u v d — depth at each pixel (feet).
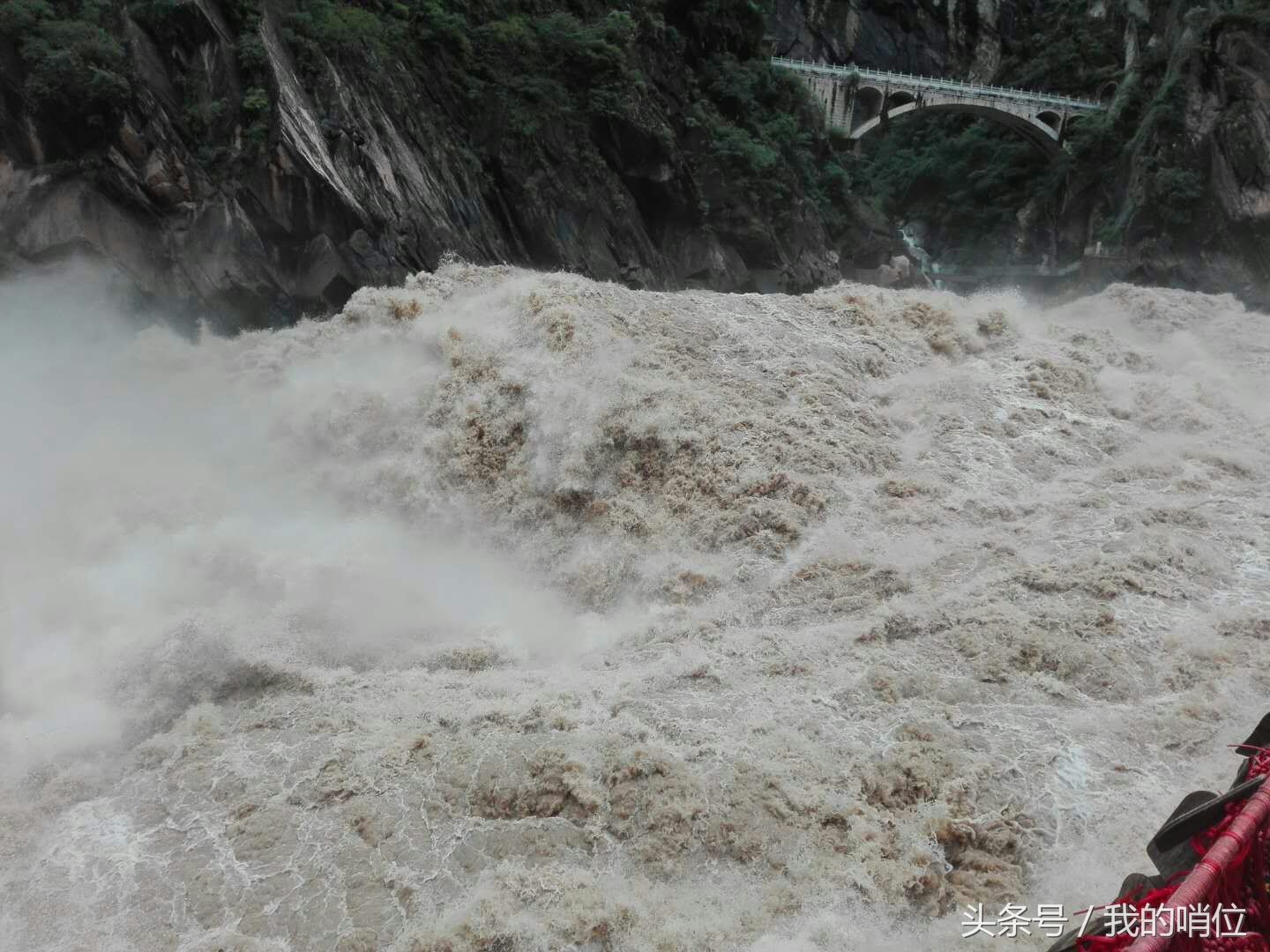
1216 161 197.88
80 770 23.95
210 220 79.36
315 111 88.99
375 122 95.25
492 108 115.24
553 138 123.24
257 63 83.05
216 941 18.42
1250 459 36.99
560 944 18.01
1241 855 9.13
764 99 175.42
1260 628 25.96
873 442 37.09
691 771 21.66
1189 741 22.26
